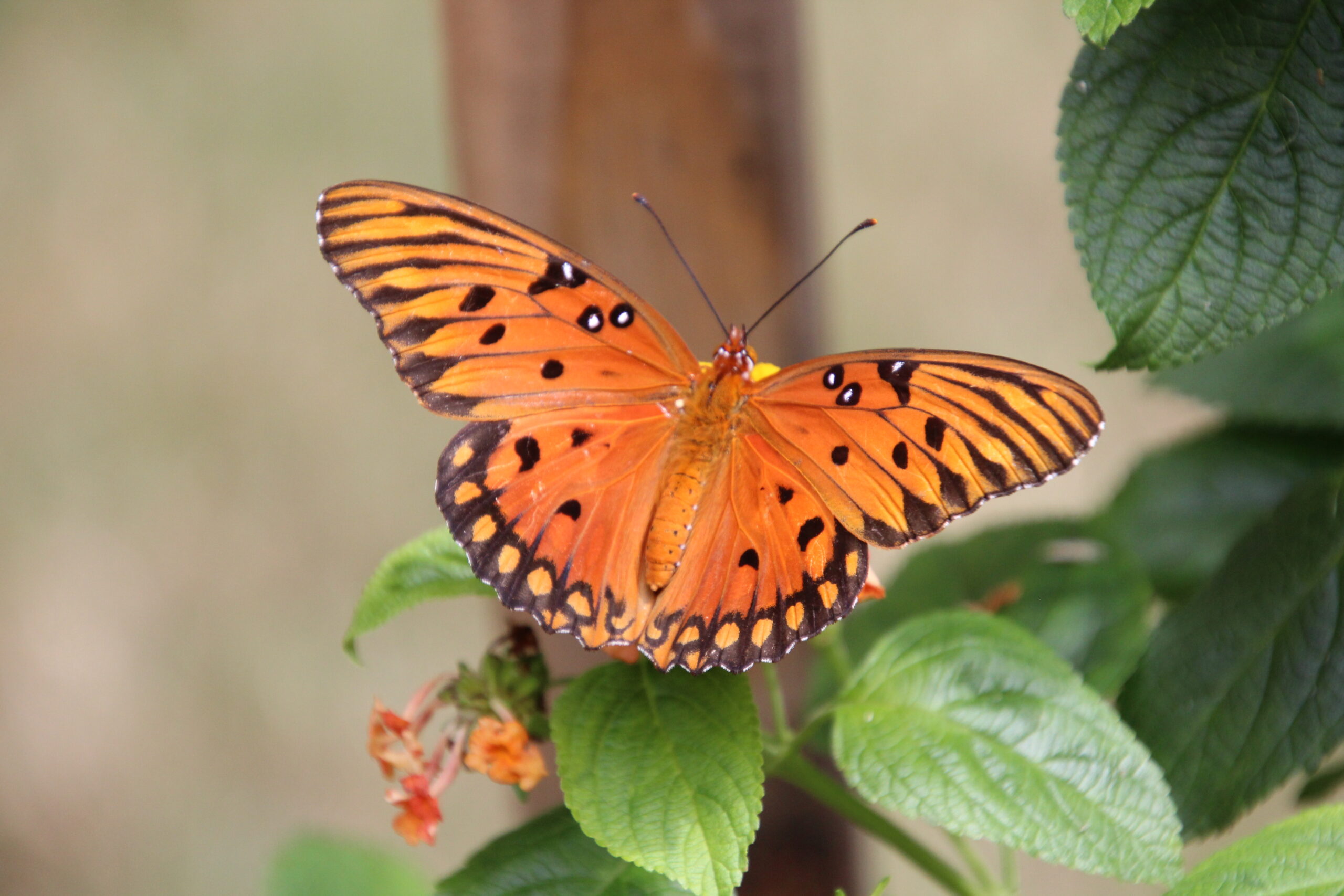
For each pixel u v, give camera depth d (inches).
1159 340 24.1
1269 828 24.1
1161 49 24.1
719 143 26.3
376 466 52.1
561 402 25.1
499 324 24.9
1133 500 26.3
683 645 24.9
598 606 25.0
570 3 26.2
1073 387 24.4
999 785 24.4
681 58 26.2
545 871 24.6
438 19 26.8
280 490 51.9
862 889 27.0
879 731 24.6
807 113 26.6
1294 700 24.5
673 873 24.2
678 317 26.5
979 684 24.7
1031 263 48.5
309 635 49.9
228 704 49.2
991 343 46.7
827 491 25.0
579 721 24.7
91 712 48.9
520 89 26.3
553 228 26.5
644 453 25.2
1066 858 24.3
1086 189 24.1
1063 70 51.1
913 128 51.2
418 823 24.9
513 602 25.0
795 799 26.5
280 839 46.3
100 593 50.8
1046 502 43.4
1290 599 24.6
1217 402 26.0
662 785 24.5
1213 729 24.5
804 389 25.0
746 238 26.5
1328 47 24.0
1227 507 26.1
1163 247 24.1
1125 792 24.4
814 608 25.0
